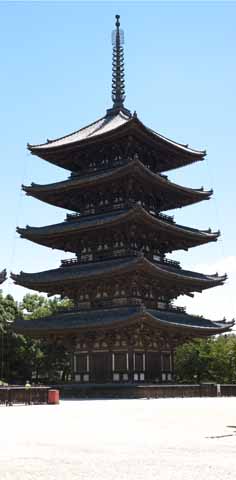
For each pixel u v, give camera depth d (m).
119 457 20.50
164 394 65.88
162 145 79.56
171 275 72.12
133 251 73.94
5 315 99.25
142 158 81.56
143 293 73.25
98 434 27.88
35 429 30.45
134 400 60.19
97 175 74.94
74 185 76.62
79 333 70.94
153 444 23.88
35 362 103.50
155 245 79.06
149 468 18.28
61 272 76.50
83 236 76.19
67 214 79.81
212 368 111.38
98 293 73.62
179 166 86.81
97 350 71.25
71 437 26.66
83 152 80.31
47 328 71.12
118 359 69.50
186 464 18.97
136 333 68.38
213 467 18.38
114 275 69.56
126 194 76.06
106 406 49.81
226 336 127.69
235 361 111.38
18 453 21.61
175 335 74.75
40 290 77.62
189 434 27.67
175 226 77.81
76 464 19.09
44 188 78.38
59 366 106.19
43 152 80.00
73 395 68.25
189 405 51.28
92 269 73.44
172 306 77.31
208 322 79.56
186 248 83.81
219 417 38.03
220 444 23.78
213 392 71.50
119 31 90.94
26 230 77.56
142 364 70.44
